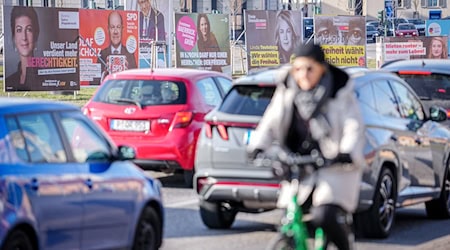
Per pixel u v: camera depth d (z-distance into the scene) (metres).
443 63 45.75
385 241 30.89
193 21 87.00
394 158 31.23
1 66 128.12
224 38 88.69
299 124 19.17
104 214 22.83
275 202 28.95
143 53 92.12
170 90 41.75
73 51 77.94
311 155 19.14
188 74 42.66
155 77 42.09
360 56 97.12
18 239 19.97
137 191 24.30
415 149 33.19
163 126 40.97
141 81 42.19
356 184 19.30
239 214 35.72
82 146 23.09
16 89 75.62
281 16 91.50
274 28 91.19
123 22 82.62
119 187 23.52
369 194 29.62
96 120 41.69
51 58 76.94
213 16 87.88
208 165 29.80
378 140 30.14
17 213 19.75
